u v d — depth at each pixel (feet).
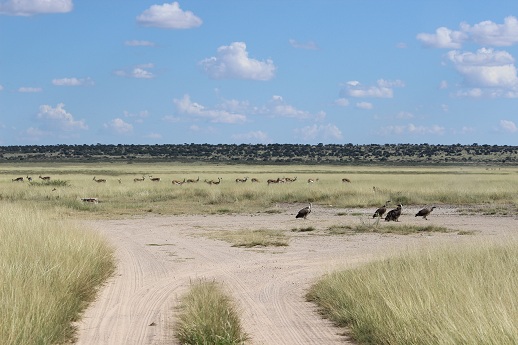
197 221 130.93
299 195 174.60
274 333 42.88
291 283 62.54
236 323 43.01
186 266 73.46
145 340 41.01
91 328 44.21
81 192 185.98
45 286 47.73
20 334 36.47
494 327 33.30
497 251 64.23
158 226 121.49
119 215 143.02
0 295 43.19
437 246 67.87
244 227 119.24
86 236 75.31
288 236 104.22
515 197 169.78
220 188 198.18
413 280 47.21
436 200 169.78
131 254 83.51
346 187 197.47
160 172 400.88
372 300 45.11
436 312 38.75
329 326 44.98
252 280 64.23
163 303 52.60
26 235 67.31
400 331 38.22
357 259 75.25
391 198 167.32
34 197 177.06
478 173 377.91
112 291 57.98
